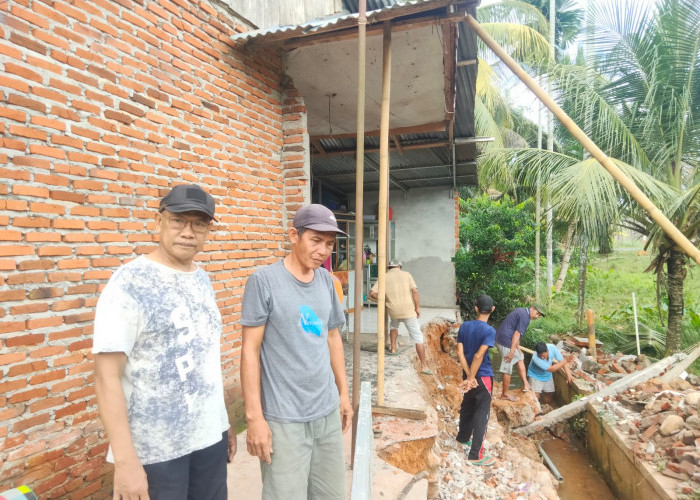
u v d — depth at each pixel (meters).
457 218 12.62
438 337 8.98
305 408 1.98
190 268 1.82
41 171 2.42
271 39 3.90
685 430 4.48
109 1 2.84
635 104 8.87
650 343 9.05
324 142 7.58
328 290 2.22
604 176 7.25
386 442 3.71
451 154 8.39
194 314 1.72
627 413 5.66
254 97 4.28
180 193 1.64
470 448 5.17
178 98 3.41
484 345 4.66
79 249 2.62
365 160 8.51
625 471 4.87
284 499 1.94
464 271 12.09
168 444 1.60
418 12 3.54
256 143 4.32
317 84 5.15
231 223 3.98
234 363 4.02
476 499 4.15
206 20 3.69
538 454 6.04
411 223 11.52
